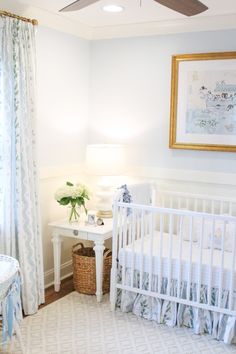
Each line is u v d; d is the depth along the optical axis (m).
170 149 4.05
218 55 3.71
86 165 4.02
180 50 3.92
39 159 3.82
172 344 2.99
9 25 3.13
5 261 2.74
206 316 3.14
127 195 3.55
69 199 3.76
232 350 2.94
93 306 3.56
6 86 3.15
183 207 4.00
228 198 3.70
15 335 2.91
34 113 3.39
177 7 2.29
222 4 3.24
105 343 2.98
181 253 3.17
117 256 3.46
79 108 4.30
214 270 3.08
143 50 4.10
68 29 3.98
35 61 3.38
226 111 3.74
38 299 3.52
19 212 3.26
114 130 4.34
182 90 3.91
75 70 4.19
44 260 3.97
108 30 4.16
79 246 4.39
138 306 3.39
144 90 4.14
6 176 3.20
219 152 3.83
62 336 3.06
